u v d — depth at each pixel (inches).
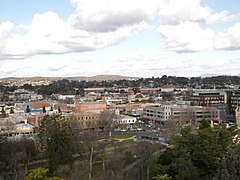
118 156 5526.6
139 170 4815.5
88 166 5324.8
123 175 4886.8
